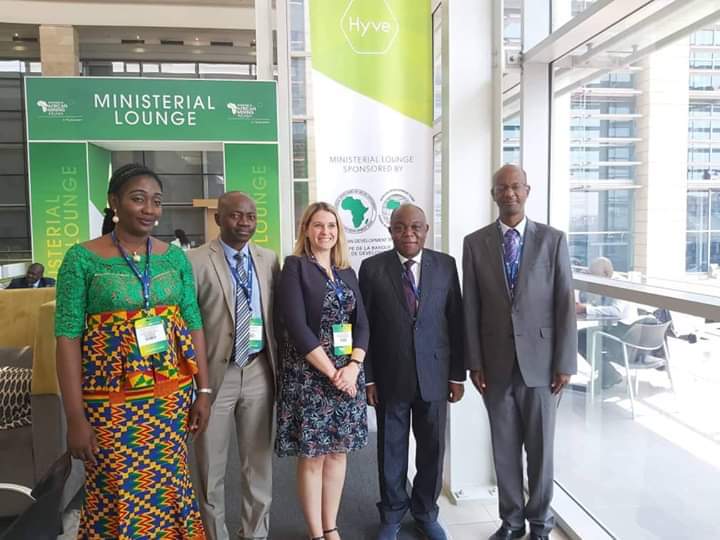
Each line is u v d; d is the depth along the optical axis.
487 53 2.71
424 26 2.86
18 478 2.56
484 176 2.75
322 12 2.78
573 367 2.16
